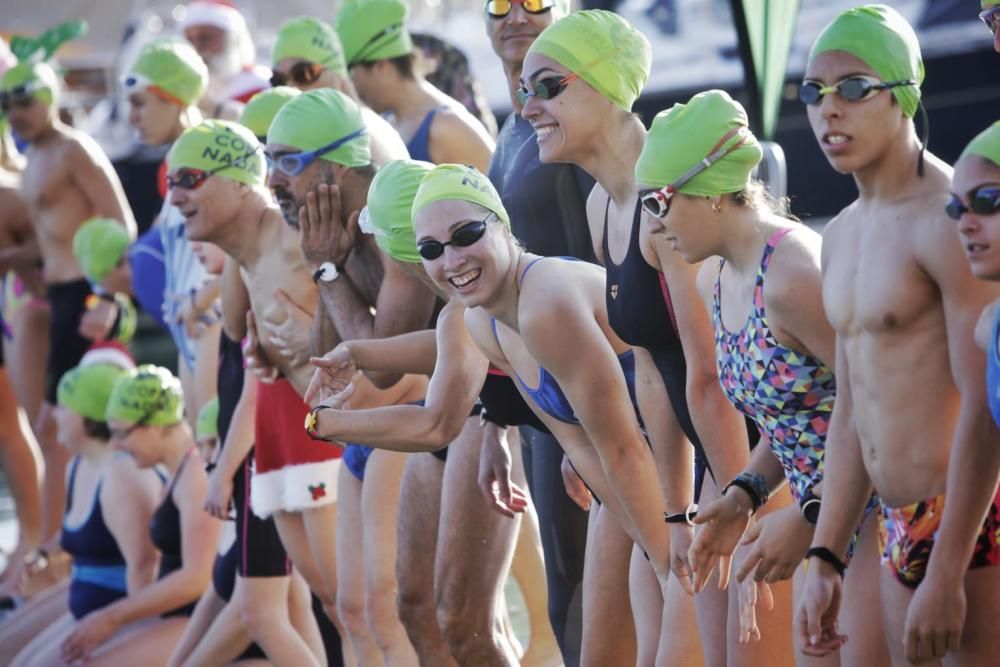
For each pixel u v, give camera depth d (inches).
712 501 381.4
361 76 630.5
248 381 619.8
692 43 1190.9
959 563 317.7
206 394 725.3
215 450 660.1
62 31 1055.6
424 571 525.3
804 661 378.6
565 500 520.4
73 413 744.3
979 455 314.7
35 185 950.4
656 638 448.1
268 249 573.6
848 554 367.9
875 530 362.0
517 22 511.8
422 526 523.5
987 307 307.0
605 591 470.0
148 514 723.4
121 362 806.5
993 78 1138.0
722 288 382.9
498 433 493.4
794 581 383.2
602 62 409.7
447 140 616.7
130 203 1333.7
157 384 725.3
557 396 434.9
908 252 325.7
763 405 376.2
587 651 475.8
